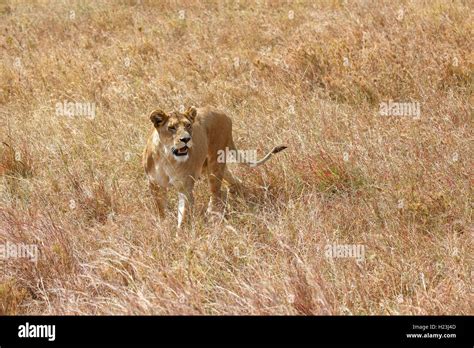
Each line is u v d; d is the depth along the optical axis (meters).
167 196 20.56
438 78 26.42
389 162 20.81
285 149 22.25
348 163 21.06
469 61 27.05
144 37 35.59
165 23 37.97
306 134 23.16
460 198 18.75
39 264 17.06
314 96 26.86
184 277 15.66
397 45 29.02
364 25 32.12
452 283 15.20
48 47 36.38
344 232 18.09
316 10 37.16
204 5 41.75
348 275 15.59
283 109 25.58
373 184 20.03
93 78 30.41
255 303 14.30
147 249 17.03
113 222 18.70
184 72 30.48
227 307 14.38
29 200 21.06
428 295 14.70
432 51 28.11
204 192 21.47
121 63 32.41
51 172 22.44
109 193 20.56
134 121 25.70
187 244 16.94
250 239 17.58
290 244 16.94
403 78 26.84
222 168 20.98
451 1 33.69
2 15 44.31
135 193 21.02
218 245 17.16
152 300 14.80
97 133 25.16
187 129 18.66
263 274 15.20
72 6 43.56
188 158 18.97
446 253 16.53
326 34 32.06
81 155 23.69
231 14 38.88
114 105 27.41
